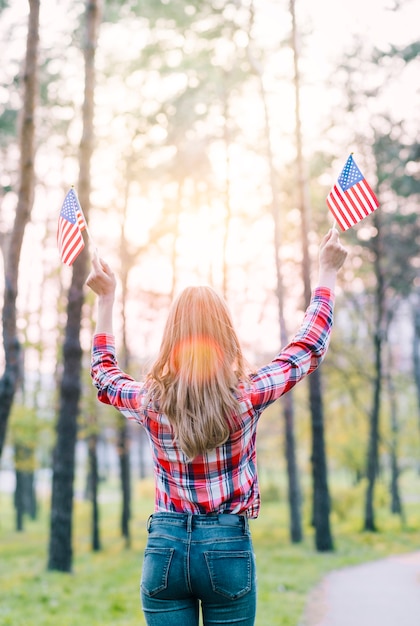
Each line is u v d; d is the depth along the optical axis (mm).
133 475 73625
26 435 21703
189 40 21984
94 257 2697
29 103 10117
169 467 2285
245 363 2342
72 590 12273
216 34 21328
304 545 21969
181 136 23797
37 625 8375
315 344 2432
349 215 2938
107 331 2660
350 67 23016
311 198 24109
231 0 20547
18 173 10156
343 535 25031
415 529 26781
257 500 2324
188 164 24219
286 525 28922
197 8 20531
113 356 2621
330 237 2602
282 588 11773
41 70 21234
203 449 2201
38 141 24312
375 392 26578
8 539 28531
